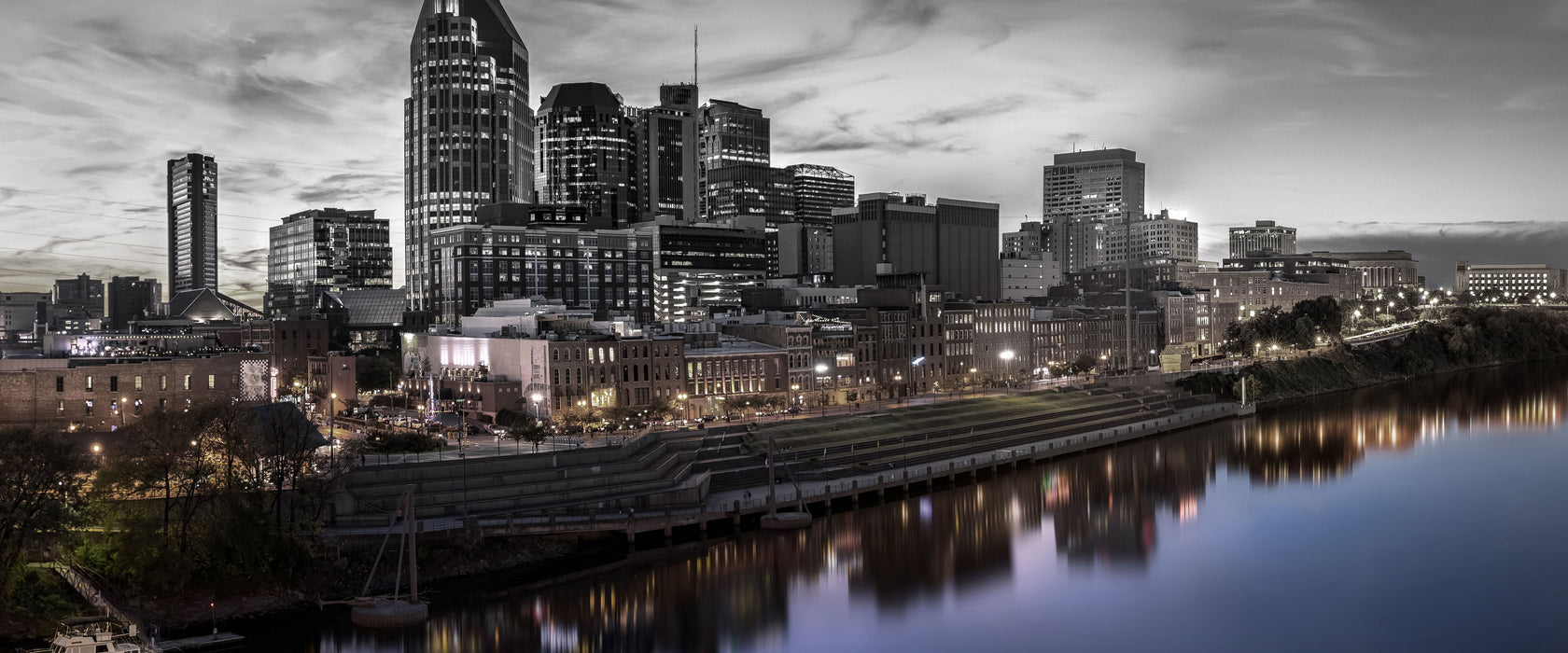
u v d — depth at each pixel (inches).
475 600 4867.1
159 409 5511.8
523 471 5792.3
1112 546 5905.5
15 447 4291.3
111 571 4591.5
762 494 6422.2
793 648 4421.8
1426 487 7308.1
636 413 7313.0
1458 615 4874.5
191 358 6776.6
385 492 5413.4
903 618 4790.8
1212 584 5290.4
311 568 4877.0
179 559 4638.3
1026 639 4566.9
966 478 7445.9
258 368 6963.6
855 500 6678.2
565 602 4886.8
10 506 4252.0
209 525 4734.3
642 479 6092.5
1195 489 7263.8
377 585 4913.9
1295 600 5073.8
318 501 5128.0
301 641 4377.5
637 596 4977.9
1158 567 5546.3
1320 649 4493.1
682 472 6412.4
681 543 5777.6
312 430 5605.3
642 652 4343.0
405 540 5044.3
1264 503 6875.0
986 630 4665.4
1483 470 7819.9
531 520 5378.9
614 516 5600.4
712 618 4736.7
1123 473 7751.0
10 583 4306.1
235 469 4977.9
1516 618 4820.4
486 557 5246.1
